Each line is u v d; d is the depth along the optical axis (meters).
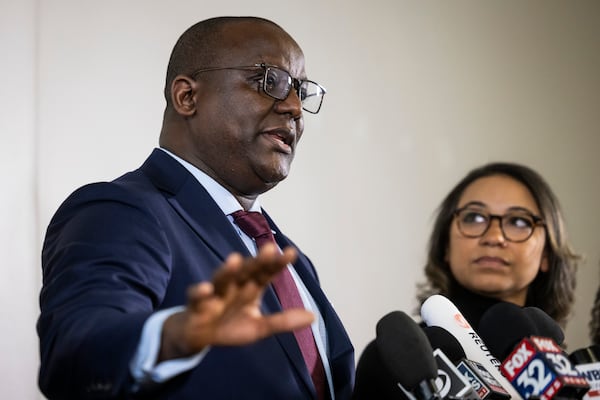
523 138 8.11
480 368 3.43
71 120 6.16
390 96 7.64
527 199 5.63
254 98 3.85
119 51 6.42
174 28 6.67
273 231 4.11
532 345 2.98
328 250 7.16
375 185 7.43
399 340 3.08
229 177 3.88
